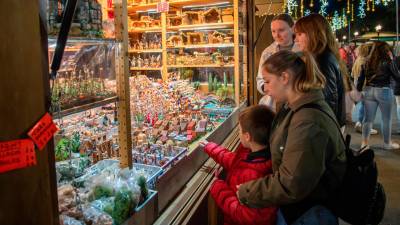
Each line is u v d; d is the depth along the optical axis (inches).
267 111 68.9
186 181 83.5
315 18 80.4
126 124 66.3
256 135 66.6
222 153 85.7
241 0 169.8
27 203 32.2
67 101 53.6
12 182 30.7
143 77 144.3
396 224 115.0
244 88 178.5
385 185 148.0
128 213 55.8
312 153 51.4
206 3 170.9
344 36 823.7
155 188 67.4
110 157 79.0
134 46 186.9
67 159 70.0
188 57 174.4
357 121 226.1
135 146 86.1
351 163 57.6
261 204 56.8
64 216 49.6
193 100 141.7
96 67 65.0
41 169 33.6
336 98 78.4
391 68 188.9
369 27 713.0
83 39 54.2
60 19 48.1
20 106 30.9
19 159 30.9
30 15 31.6
